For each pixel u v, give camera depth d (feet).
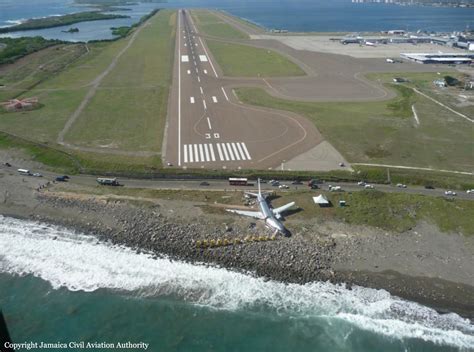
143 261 232.94
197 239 247.70
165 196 293.23
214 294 211.61
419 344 185.37
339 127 416.46
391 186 309.01
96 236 255.09
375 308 203.41
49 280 220.84
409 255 238.07
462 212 273.13
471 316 199.31
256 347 184.85
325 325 195.21
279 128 412.57
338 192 297.33
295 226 258.98
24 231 259.39
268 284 217.36
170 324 196.13
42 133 398.62
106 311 202.49
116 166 333.42
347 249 241.14
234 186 307.37
